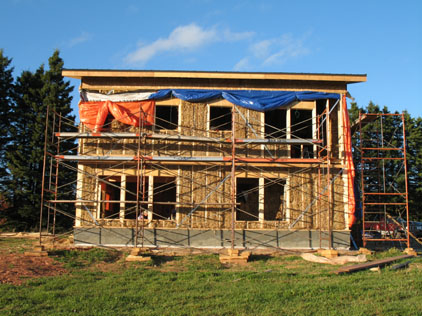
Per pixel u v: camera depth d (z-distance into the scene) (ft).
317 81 72.13
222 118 75.36
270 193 74.95
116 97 70.49
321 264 57.31
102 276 48.29
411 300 37.24
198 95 69.97
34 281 43.60
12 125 118.32
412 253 66.44
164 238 66.95
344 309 34.58
